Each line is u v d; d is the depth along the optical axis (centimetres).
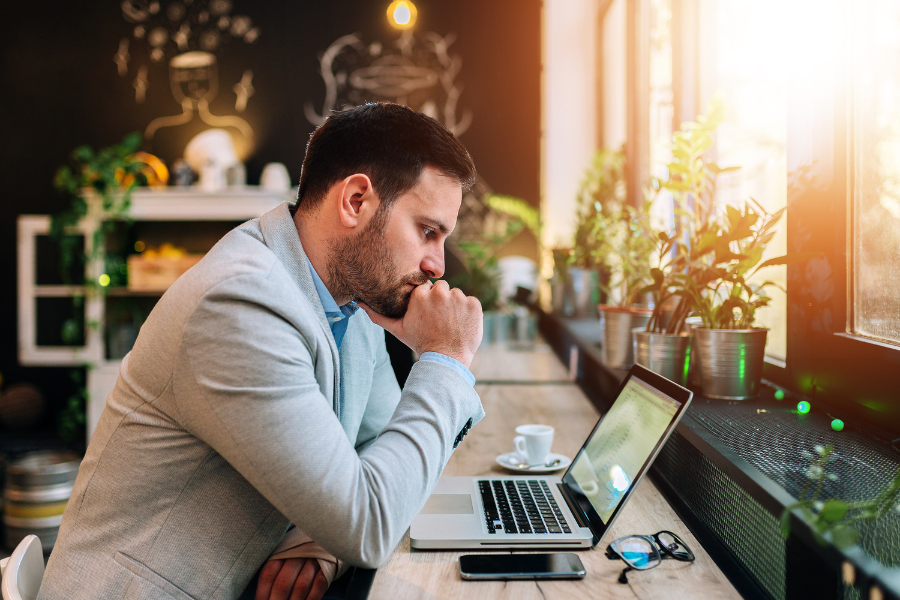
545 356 276
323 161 88
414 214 86
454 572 82
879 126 100
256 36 424
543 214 400
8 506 279
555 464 126
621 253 171
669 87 225
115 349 402
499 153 402
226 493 81
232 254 82
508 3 403
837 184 110
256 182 425
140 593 78
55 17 432
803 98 121
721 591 76
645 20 262
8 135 436
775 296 142
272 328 76
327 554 85
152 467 80
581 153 397
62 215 392
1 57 434
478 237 403
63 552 81
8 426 421
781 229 139
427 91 410
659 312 137
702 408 115
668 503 105
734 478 81
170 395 78
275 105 423
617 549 85
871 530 64
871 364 99
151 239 428
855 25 105
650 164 258
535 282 396
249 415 72
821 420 105
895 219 96
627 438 97
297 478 72
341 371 105
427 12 409
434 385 85
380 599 75
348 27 416
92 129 433
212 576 81
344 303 93
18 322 436
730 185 168
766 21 144
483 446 141
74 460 295
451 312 89
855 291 108
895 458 84
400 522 76
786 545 71
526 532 90
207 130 428
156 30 429
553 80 398
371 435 119
